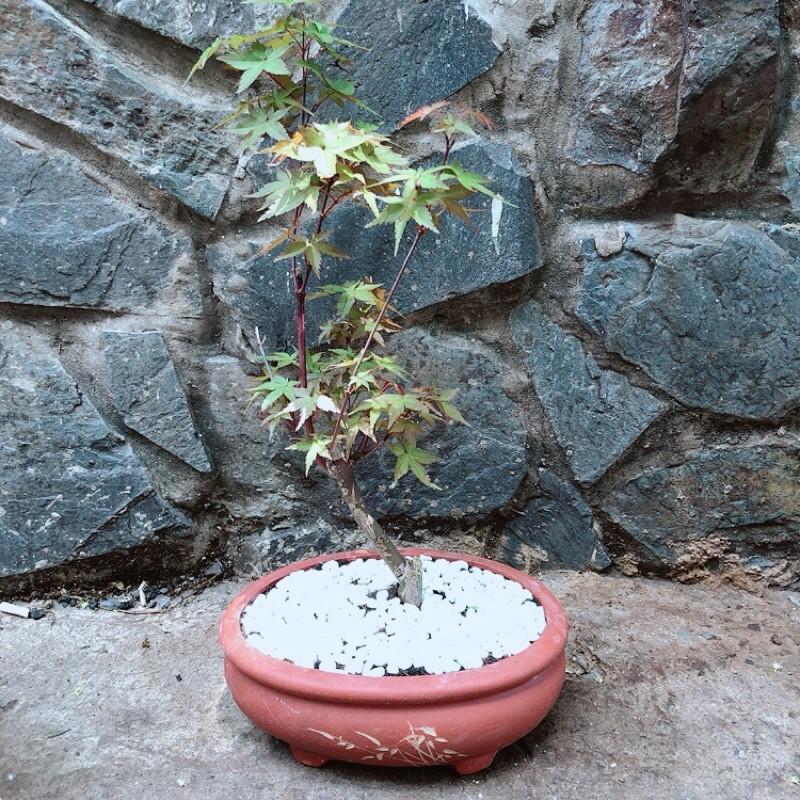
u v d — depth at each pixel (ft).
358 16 4.32
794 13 4.32
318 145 2.88
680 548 4.83
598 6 4.38
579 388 4.71
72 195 4.42
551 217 4.63
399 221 3.01
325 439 3.48
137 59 4.42
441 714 3.02
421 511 4.88
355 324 3.90
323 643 3.34
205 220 4.54
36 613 4.56
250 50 3.39
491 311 4.71
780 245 4.42
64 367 4.54
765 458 4.64
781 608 4.62
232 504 4.87
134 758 3.37
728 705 3.75
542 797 3.16
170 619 4.56
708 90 4.14
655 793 3.18
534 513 4.93
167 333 4.61
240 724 3.63
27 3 4.20
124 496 4.58
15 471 4.51
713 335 4.50
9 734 3.52
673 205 4.55
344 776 3.28
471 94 4.48
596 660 4.10
